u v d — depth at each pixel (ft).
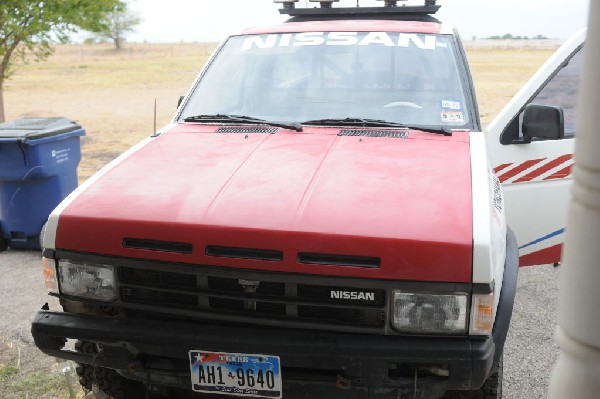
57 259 9.78
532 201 14.34
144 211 9.55
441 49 13.85
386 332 8.68
